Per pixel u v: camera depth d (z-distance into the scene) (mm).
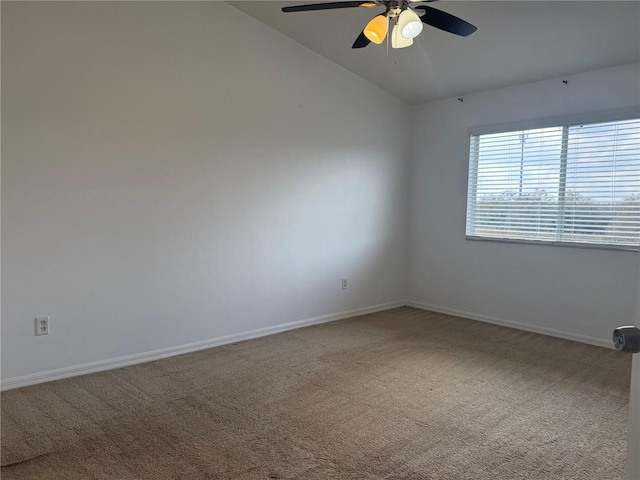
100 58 3100
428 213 5234
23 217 2863
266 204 4070
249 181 3941
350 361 3475
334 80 4527
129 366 3322
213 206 3723
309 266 4453
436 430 2430
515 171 4508
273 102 4062
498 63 4023
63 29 2943
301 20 3832
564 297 4195
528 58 3859
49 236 2963
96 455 2152
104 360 3232
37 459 2113
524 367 3400
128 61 3225
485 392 2932
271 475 2012
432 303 5250
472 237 4840
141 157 3318
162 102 3402
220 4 3680
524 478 2018
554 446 2287
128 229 3287
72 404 2684
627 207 3805
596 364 3486
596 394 2922
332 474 2023
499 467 2096
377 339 4059
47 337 2990
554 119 4168
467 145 4844
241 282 3941
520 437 2371
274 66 4047
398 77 4637
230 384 3008
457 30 2615
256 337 4070
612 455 2211
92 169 3105
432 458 2162
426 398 2828
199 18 3566
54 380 3023
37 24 2848
